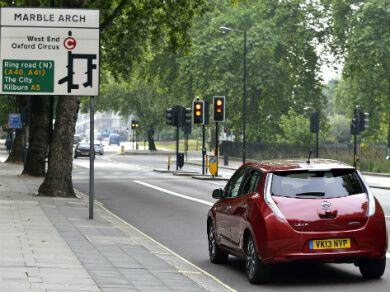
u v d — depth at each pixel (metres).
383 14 76.81
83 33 21.69
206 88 83.44
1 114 71.69
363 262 12.45
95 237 16.89
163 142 160.75
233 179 14.31
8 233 16.53
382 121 85.75
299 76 87.75
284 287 11.88
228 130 91.19
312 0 87.75
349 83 88.62
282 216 11.87
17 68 21.75
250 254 12.38
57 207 24.27
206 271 13.58
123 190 36.47
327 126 88.75
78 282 10.78
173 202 29.67
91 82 21.66
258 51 80.75
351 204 12.06
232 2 38.50
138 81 99.31
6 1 39.94
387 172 57.00
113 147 138.88
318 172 12.45
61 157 28.98
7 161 59.00
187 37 38.62
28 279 10.73
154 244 16.73
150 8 37.81
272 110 84.38
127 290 10.40
